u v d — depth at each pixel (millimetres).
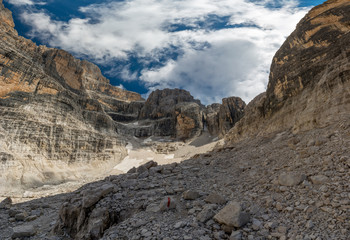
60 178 64562
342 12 28828
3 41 72938
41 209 22688
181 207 10531
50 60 102250
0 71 68062
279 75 35750
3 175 49469
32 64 80375
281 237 6762
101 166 89375
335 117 16484
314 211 7457
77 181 66875
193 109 143750
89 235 10430
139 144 131250
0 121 61312
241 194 11031
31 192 47469
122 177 18422
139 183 15320
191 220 8812
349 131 12305
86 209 12555
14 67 72125
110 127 118688
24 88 74438
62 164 71750
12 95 69625
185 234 7816
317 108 19875
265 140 27312
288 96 32375
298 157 13180
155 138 142000
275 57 40156
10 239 13617
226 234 7750
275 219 7898
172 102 169250
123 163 101938
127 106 190250
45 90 82250
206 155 26656
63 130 78938
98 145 95562
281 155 16062
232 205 8422
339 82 18000
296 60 32406
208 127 140125
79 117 96062
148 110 175125
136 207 11680
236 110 124812
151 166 21750
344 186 7910
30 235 13852
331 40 27609
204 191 12672
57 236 12820
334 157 10289
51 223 15977
